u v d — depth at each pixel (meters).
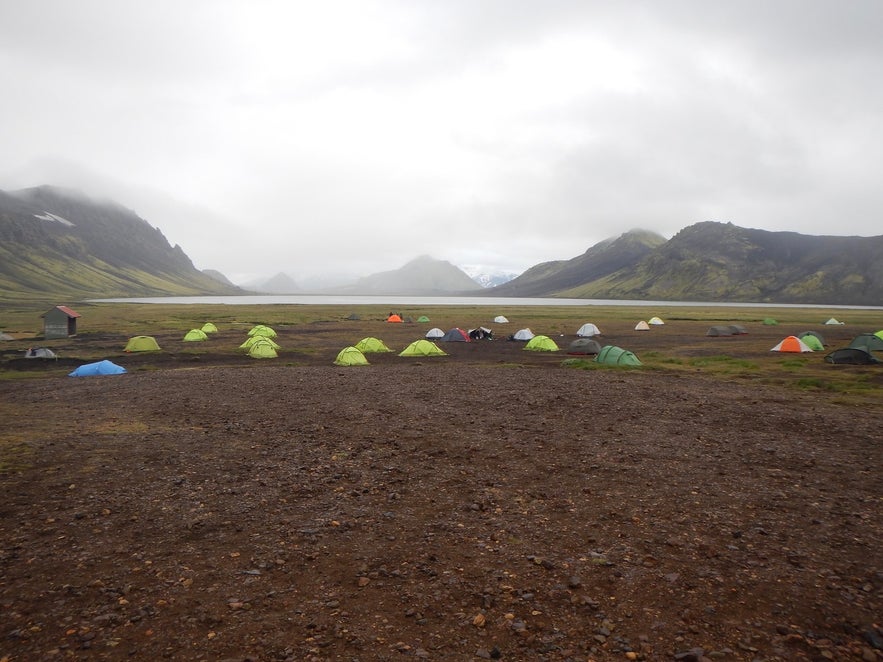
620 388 31.16
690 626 7.57
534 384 32.78
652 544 10.34
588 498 13.01
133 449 17.56
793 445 18.14
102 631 7.41
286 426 21.14
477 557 9.78
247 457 16.66
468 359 51.00
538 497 13.09
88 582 8.81
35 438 19.06
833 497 13.08
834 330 89.81
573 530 11.05
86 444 18.20
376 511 12.12
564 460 16.34
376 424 21.50
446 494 13.31
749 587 8.67
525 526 11.27
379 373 38.66
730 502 12.70
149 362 47.97
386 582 8.86
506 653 6.98
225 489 13.59
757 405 25.62
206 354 54.16
